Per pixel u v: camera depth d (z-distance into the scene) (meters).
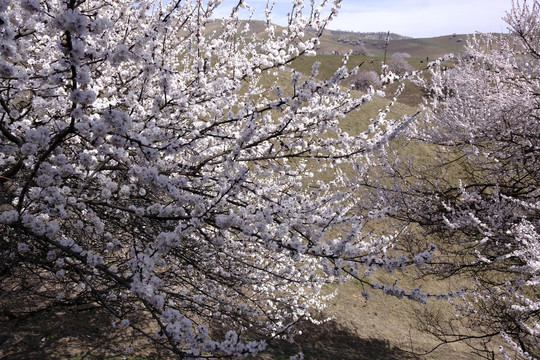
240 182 2.87
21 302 6.04
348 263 3.14
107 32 3.74
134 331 6.69
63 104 3.54
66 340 5.86
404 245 7.95
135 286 2.39
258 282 5.94
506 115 7.72
